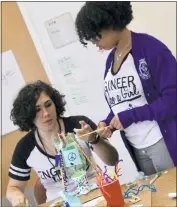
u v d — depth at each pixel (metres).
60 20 2.27
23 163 1.54
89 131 1.33
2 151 2.37
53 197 1.54
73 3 2.25
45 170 1.50
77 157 1.18
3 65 2.33
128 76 1.33
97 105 2.33
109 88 1.43
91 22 1.22
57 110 1.53
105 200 1.08
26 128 1.50
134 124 1.35
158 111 1.21
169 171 1.20
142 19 2.21
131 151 1.46
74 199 1.14
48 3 2.26
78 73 2.31
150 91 1.31
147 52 1.27
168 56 1.24
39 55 2.32
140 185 1.14
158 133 1.32
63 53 2.30
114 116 1.32
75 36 2.27
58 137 1.19
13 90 2.34
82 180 1.23
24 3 2.28
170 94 1.20
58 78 2.32
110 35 1.27
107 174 1.07
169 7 2.18
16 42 2.32
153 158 1.36
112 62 1.42
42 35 2.30
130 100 1.36
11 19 2.30
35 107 1.41
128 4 1.27
